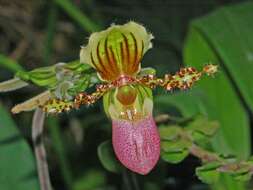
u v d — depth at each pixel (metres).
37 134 0.45
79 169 0.67
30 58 0.77
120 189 0.63
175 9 0.79
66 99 0.36
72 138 0.71
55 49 0.78
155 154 0.37
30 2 0.76
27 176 0.46
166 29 0.77
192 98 0.50
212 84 0.52
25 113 0.71
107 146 0.44
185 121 0.44
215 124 0.43
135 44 0.37
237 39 0.50
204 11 0.79
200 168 0.40
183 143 0.42
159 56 0.74
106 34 0.36
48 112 0.36
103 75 0.37
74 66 0.36
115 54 0.37
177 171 0.60
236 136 0.51
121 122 0.38
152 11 0.79
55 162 0.70
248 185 0.57
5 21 0.76
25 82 0.36
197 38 0.52
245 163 0.40
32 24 0.76
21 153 0.46
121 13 0.78
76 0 0.77
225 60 0.49
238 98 0.52
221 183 0.48
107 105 0.38
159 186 0.50
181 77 0.38
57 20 0.76
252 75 0.48
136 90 0.38
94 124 0.61
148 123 0.38
